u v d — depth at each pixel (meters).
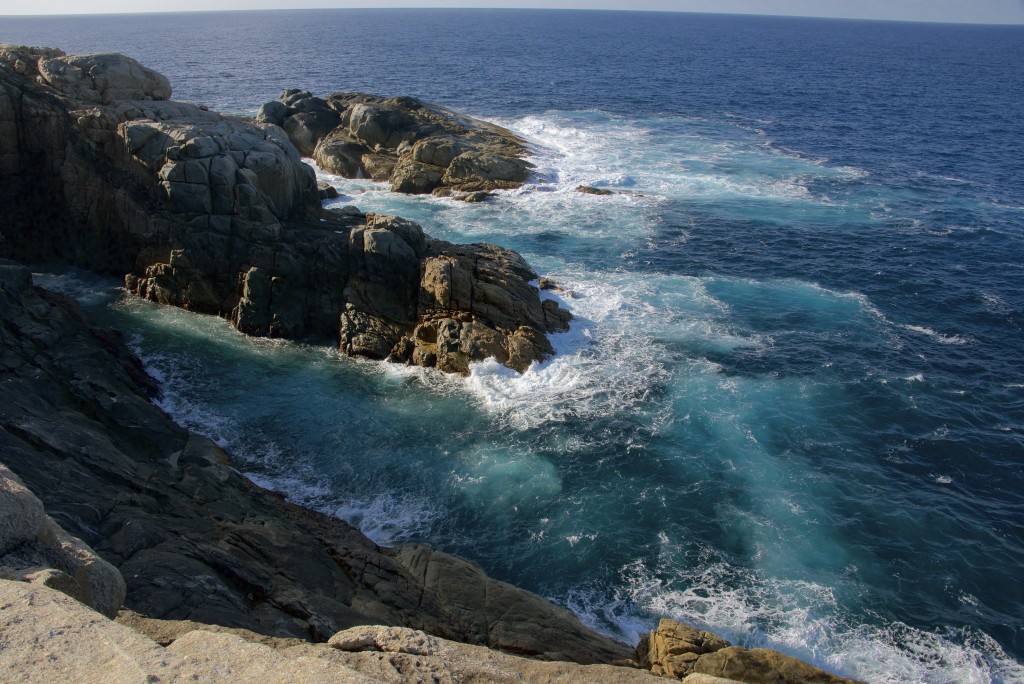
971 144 79.62
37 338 27.00
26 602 6.66
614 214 52.62
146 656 6.26
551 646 18.09
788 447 27.70
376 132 61.28
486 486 25.34
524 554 22.66
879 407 30.42
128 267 37.88
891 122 91.44
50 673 5.90
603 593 21.33
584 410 29.48
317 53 170.00
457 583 20.16
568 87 114.44
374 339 33.28
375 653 8.79
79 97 38.81
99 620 6.61
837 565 22.36
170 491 21.27
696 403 30.12
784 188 60.56
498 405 29.69
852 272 44.31
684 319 37.44
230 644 6.78
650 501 24.78
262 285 34.44
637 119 87.75
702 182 61.03
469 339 31.98
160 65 135.75
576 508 24.44
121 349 30.84
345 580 19.55
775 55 194.12
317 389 30.41
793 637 19.81
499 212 52.06
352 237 35.12
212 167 35.84
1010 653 19.61
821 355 34.41
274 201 38.88
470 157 57.09
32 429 20.36
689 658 17.36
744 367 33.06
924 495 25.52
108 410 24.73
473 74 129.62
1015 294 41.72
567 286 40.41
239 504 22.08
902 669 18.97
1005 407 30.89
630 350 34.03
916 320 38.53
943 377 32.94
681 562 22.38
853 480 26.06
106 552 16.88
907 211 55.69
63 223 38.25
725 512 24.34
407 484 25.34
